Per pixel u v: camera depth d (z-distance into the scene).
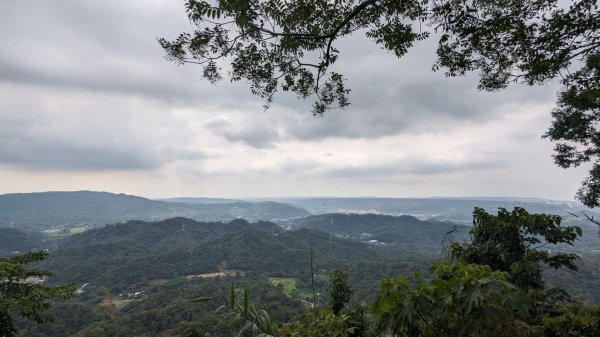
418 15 3.31
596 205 9.30
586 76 4.44
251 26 3.12
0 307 5.84
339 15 3.28
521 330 1.56
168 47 3.32
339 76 3.96
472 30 3.36
